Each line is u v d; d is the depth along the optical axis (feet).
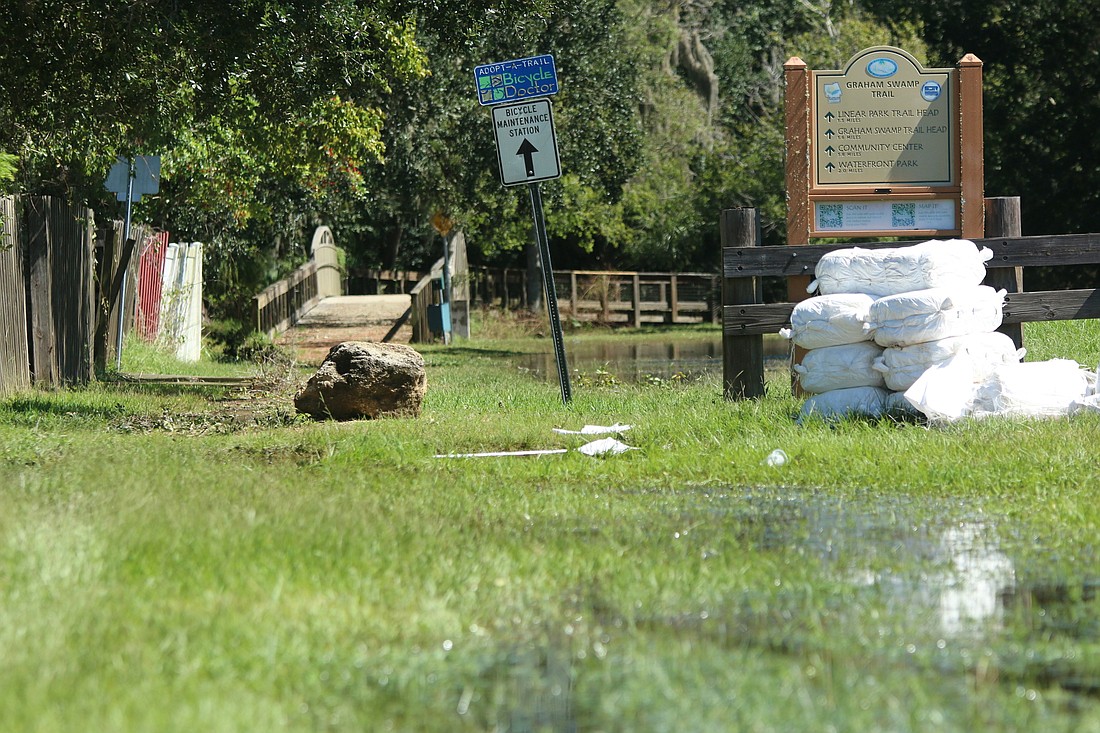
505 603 44.55
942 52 297.12
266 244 320.70
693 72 424.05
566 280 394.73
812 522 62.54
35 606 39.40
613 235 424.05
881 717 33.45
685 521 62.49
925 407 92.22
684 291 430.20
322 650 37.91
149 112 131.44
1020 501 67.00
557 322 118.52
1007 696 35.47
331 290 342.64
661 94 411.75
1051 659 39.19
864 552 54.90
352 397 107.24
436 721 33.42
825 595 46.60
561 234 384.88
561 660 38.58
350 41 127.85
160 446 86.22
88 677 33.91
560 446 89.61
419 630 40.52
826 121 114.73
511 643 40.32
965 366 95.09
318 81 128.36
